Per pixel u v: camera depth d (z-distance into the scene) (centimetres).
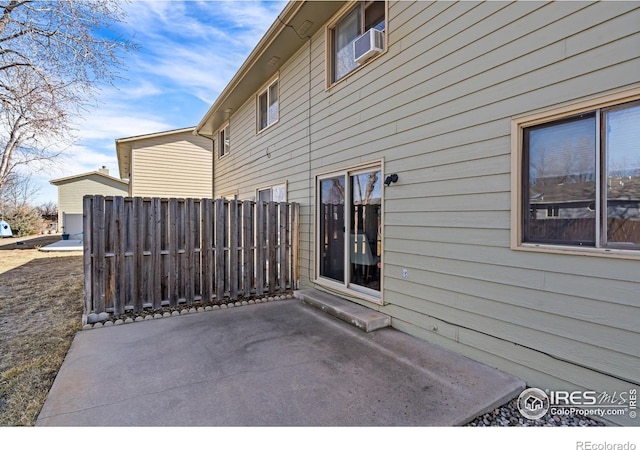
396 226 384
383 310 405
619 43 208
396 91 384
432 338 338
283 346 331
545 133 248
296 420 208
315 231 557
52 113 745
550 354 241
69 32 641
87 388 248
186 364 290
